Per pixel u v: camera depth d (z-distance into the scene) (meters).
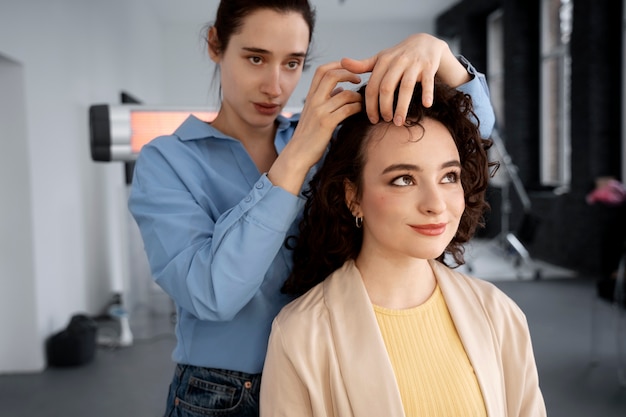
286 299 1.20
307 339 0.98
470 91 1.06
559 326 4.82
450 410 0.97
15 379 3.95
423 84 0.90
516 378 1.07
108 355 4.41
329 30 11.74
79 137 5.30
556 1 8.59
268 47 1.13
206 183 1.20
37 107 4.27
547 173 8.95
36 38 4.30
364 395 0.95
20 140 4.06
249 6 1.12
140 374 3.99
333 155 1.03
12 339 4.09
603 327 4.71
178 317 1.25
